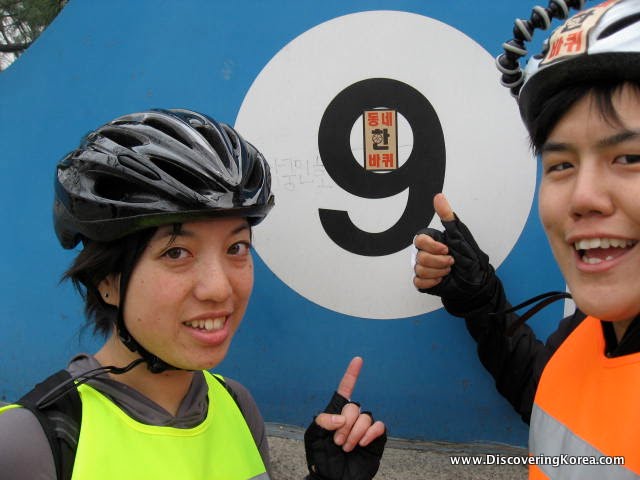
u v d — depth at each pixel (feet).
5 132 6.59
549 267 5.62
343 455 4.00
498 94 5.58
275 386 6.21
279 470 5.74
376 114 5.80
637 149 2.69
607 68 2.68
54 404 3.10
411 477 5.65
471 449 5.83
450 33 5.62
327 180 5.94
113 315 3.41
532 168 5.57
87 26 6.30
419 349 5.92
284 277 6.11
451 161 5.72
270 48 5.95
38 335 6.74
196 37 6.08
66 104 6.42
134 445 3.18
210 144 3.41
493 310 5.00
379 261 5.92
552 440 3.49
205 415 3.63
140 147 3.27
